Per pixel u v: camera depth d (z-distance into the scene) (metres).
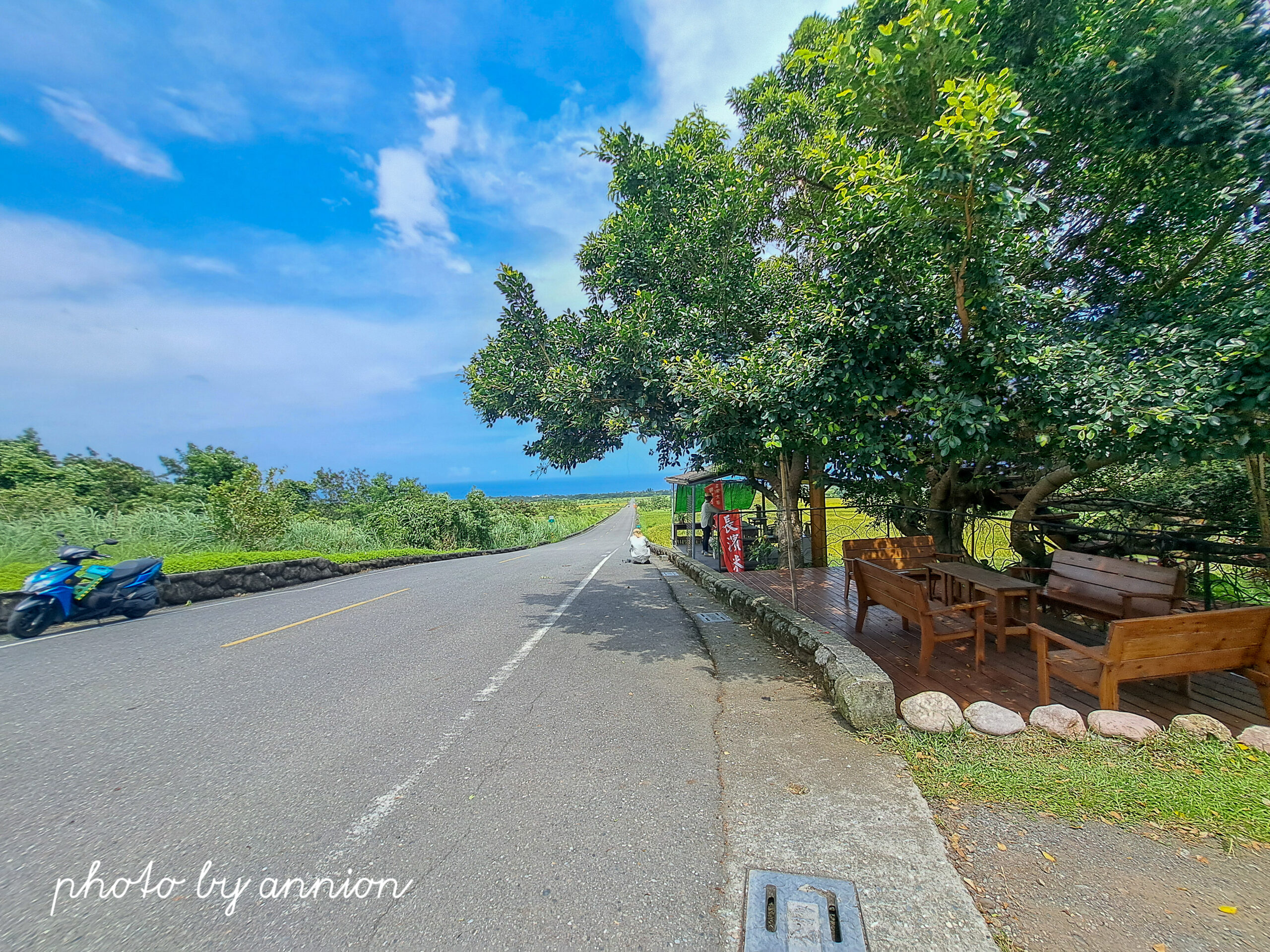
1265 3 4.73
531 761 3.67
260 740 4.02
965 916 2.26
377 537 20.53
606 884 2.49
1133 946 2.10
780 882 2.48
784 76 8.34
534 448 8.35
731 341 7.14
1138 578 4.93
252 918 2.31
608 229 8.05
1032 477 8.52
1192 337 4.93
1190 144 4.92
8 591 7.45
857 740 3.81
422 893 2.45
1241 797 2.89
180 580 9.54
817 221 7.33
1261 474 6.23
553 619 8.07
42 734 4.13
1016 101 3.62
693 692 4.89
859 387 5.00
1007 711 3.82
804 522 12.73
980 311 4.68
